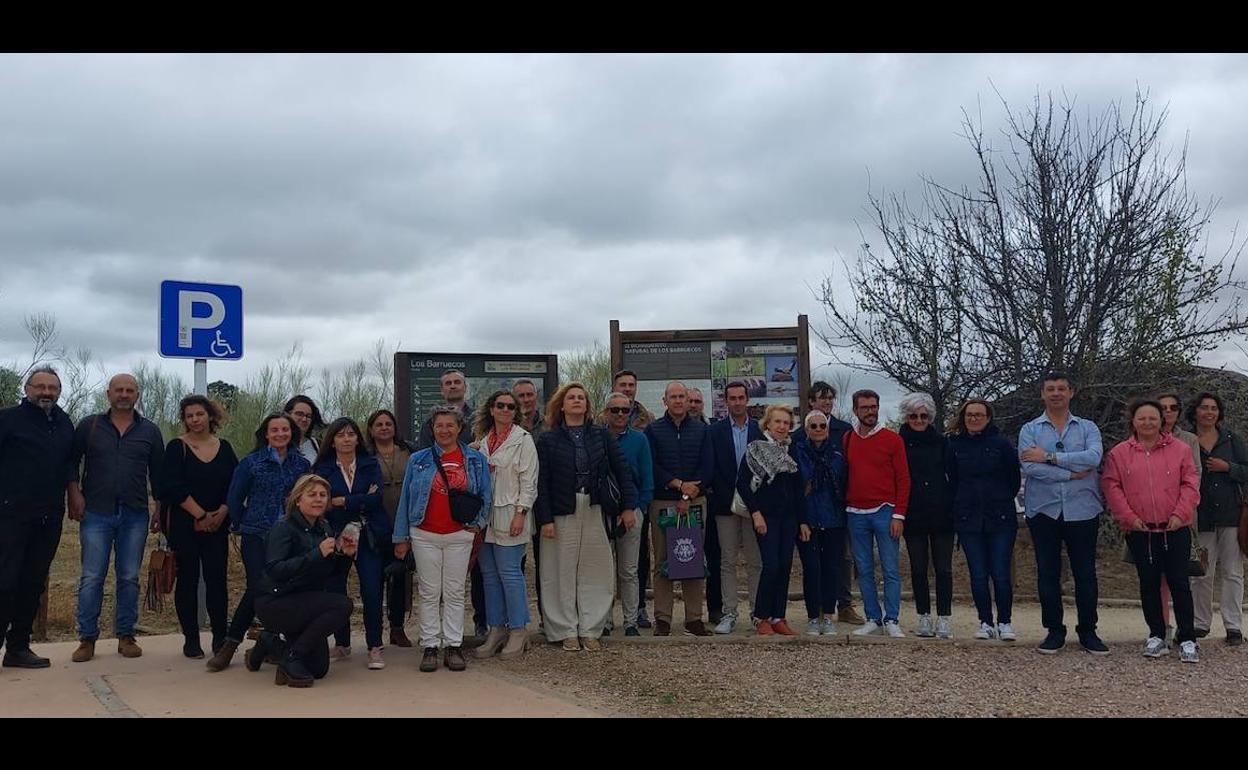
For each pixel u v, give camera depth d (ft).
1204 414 28.55
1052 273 39.47
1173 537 26.08
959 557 42.93
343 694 21.67
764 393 36.04
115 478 25.66
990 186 40.78
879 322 41.29
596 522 27.12
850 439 29.04
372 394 56.34
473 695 21.52
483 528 25.32
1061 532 27.37
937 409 40.86
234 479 25.29
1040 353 39.86
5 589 23.97
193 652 25.91
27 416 24.68
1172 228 38.68
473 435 27.43
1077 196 39.65
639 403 32.30
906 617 33.73
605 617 27.04
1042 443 27.66
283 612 22.66
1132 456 26.71
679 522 28.17
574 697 21.39
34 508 24.41
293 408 28.32
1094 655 26.53
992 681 23.38
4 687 22.48
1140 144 39.32
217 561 26.18
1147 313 38.70
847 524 29.27
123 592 26.07
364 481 25.68
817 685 22.71
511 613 25.88
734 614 29.30
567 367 54.39
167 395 64.34
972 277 40.57
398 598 28.02
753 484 28.09
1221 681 23.54
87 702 20.95
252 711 20.08
